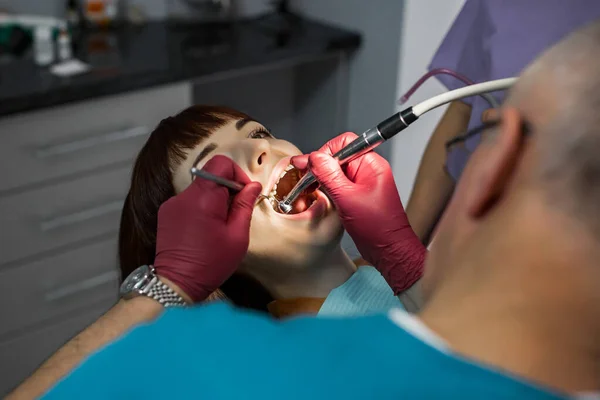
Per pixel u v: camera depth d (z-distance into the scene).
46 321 2.03
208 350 0.50
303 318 0.53
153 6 2.33
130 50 2.07
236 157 1.12
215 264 0.90
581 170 0.46
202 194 0.91
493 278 0.49
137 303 0.89
